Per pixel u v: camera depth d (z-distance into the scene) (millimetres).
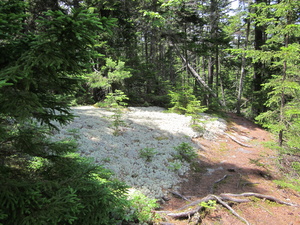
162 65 22422
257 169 8188
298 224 4965
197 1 17094
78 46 2250
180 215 4508
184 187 6301
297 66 7684
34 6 11945
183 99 14352
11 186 2182
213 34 19578
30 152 2789
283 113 7938
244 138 12727
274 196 6238
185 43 18266
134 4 16016
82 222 2635
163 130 10984
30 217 2016
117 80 12383
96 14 2043
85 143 7348
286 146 8367
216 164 8500
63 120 2789
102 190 2830
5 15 1856
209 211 4938
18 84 2309
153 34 18922
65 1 14711
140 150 7766
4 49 2295
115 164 6535
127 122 11016
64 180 2695
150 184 5887
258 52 8062
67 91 2717
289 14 7496
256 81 20000
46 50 2023
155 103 17969
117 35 14797
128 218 3604
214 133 12398
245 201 5637
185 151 8180
